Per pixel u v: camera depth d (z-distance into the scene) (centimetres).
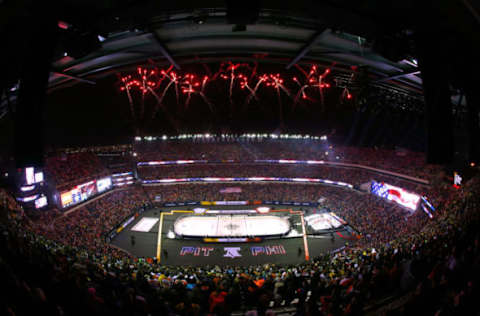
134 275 1505
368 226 4562
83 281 1034
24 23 905
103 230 4641
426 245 1338
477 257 767
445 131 984
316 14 1009
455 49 1020
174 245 4553
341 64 1697
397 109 2658
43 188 4306
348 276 1358
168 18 1111
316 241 4625
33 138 961
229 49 1545
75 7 926
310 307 820
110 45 1355
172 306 1059
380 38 1056
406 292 916
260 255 4219
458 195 2852
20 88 938
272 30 1315
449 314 572
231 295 1073
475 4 786
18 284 662
